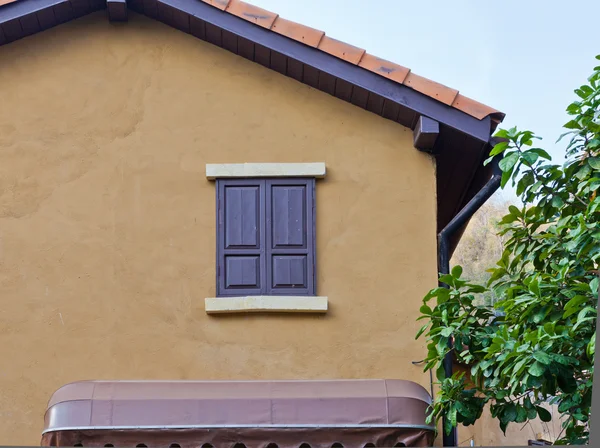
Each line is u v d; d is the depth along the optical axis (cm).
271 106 1090
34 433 1006
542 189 895
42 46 1107
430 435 948
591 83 888
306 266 1047
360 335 1030
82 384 968
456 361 1088
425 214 1061
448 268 1058
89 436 930
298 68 1072
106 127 1085
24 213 1061
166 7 1072
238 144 1078
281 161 1072
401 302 1039
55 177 1070
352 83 1044
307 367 1021
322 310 1026
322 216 1061
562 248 891
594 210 820
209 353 1025
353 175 1071
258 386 970
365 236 1055
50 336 1030
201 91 1095
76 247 1053
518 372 796
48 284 1043
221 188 1068
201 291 1041
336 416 945
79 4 1091
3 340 1028
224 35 1076
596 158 863
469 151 1087
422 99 1036
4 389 1016
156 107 1091
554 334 789
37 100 1091
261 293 1041
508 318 868
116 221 1059
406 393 964
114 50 1108
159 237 1055
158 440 934
